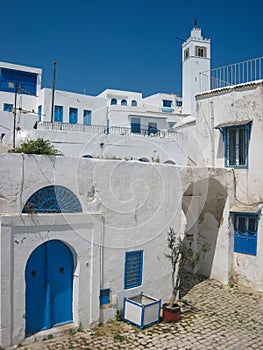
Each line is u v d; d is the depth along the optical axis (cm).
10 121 2172
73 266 842
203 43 3659
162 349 760
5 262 708
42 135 1788
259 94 1206
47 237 773
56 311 818
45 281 801
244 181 1245
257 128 1209
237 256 1261
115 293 895
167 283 1027
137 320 864
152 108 3831
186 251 997
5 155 727
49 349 729
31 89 3244
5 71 3145
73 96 2898
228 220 1264
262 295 1154
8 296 712
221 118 1341
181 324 903
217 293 1171
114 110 2916
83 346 752
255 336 848
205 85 1505
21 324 734
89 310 840
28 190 756
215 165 1370
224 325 908
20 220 727
